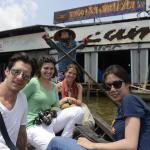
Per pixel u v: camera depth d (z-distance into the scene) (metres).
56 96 2.54
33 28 13.26
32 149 2.39
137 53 10.95
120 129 1.51
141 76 10.88
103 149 1.50
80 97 2.95
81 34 12.06
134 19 12.88
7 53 15.20
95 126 2.76
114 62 14.02
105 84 1.63
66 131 2.45
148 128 1.46
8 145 1.55
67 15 15.34
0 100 1.55
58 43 3.64
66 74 2.91
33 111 2.42
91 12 14.53
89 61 12.08
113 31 11.41
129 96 1.48
